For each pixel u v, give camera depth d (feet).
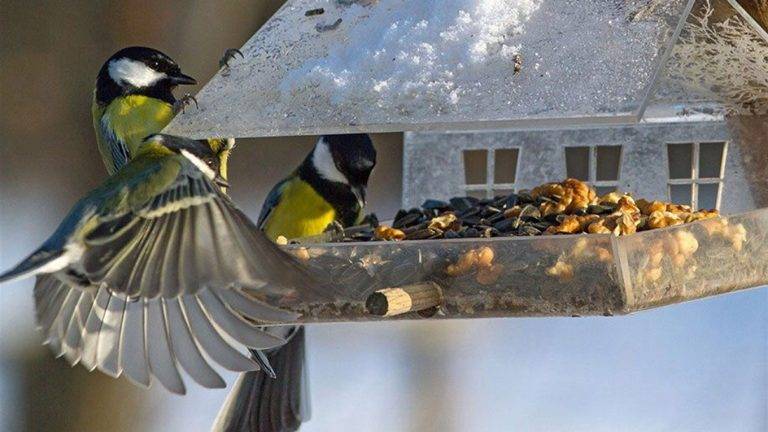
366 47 29.22
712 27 29.84
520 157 36.63
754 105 32.65
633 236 26.50
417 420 42.96
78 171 46.44
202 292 25.86
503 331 45.83
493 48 28.12
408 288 26.50
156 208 24.89
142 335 26.48
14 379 44.19
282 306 27.66
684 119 33.76
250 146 46.44
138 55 36.76
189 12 46.85
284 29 30.73
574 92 26.58
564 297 26.66
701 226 27.81
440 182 37.32
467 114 27.17
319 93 28.73
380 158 44.29
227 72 30.25
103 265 24.27
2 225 45.39
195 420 44.32
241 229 24.09
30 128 46.24
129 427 44.16
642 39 26.94
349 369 45.68
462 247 27.30
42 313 27.30
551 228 29.55
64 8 46.42
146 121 36.14
